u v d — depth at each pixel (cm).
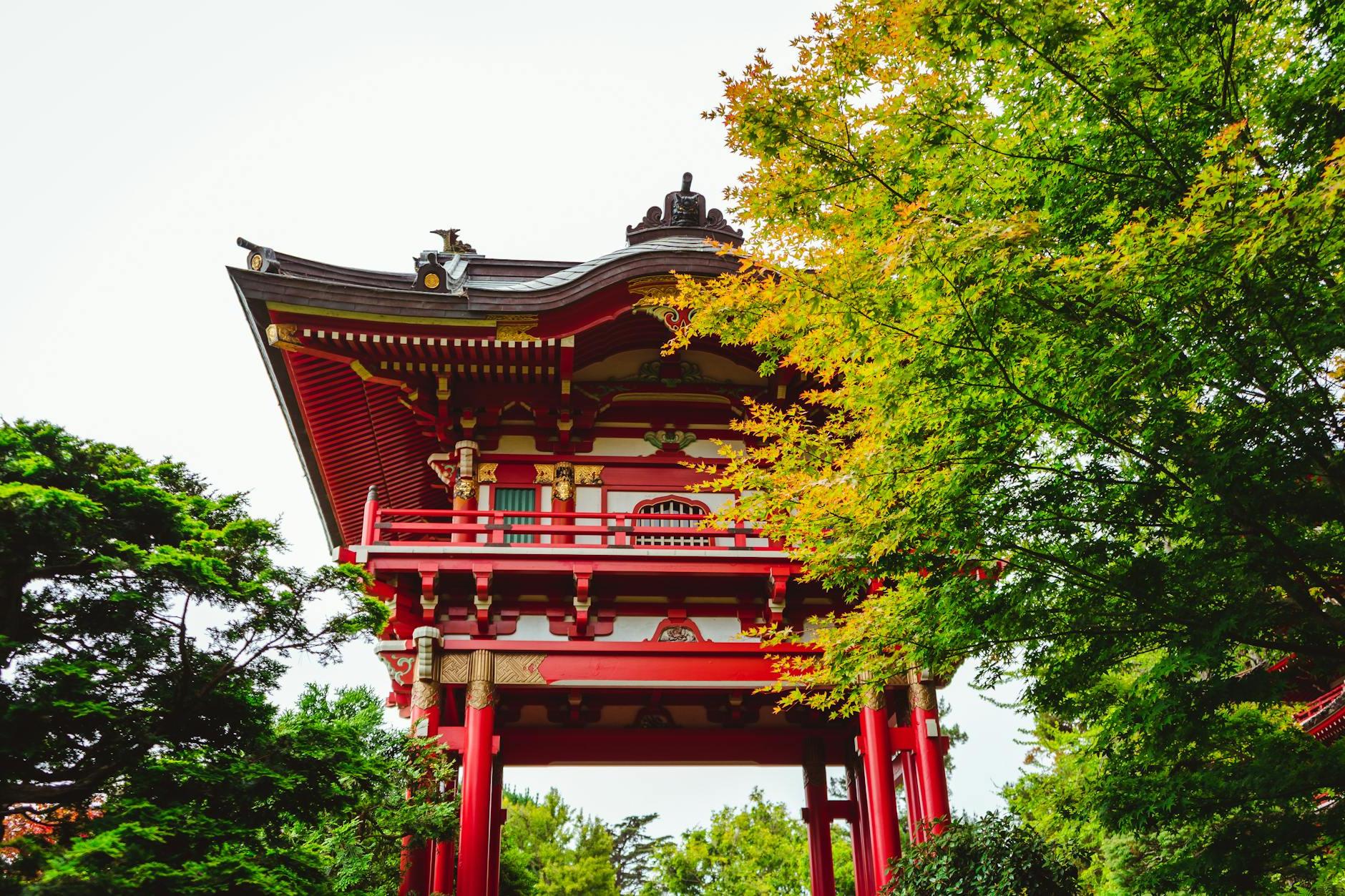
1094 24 1084
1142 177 1085
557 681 2070
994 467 1120
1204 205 877
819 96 1196
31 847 998
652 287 2216
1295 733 1247
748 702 2502
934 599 1258
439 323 2150
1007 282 976
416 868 1934
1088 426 1053
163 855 1077
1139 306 997
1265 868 1116
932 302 1021
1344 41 1006
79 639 1170
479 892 1883
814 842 2511
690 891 5525
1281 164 1047
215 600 1205
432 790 1853
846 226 1230
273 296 2088
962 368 1056
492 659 2067
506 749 2528
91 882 948
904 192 1217
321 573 1254
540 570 2067
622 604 2164
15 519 1047
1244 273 909
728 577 2125
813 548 1314
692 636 2150
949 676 2136
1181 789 1130
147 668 1191
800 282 1145
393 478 2761
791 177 1244
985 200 1157
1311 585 1097
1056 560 1156
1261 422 1007
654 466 2398
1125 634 1154
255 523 1264
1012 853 1605
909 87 1170
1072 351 1004
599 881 5012
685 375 2458
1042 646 1226
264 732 1262
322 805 1281
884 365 1138
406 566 2044
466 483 2306
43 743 1109
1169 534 1156
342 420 2483
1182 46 1022
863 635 1377
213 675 1194
